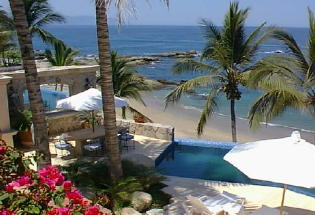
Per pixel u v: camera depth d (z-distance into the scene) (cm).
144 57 7625
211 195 1094
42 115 920
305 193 1120
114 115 1040
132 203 955
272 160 817
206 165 1408
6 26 2580
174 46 12538
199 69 1891
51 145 1440
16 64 2791
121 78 2142
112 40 16250
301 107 1470
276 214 867
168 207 1000
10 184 418
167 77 5388
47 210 380
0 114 1198
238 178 1275
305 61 1459
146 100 3791
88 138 1309
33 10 2853
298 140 856
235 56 1830
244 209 942
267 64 1512
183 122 2966
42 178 412
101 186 1039
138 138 1608
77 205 386
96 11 975
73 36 19950
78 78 1733
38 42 14312
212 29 1859
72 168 1132
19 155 511
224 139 2541
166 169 1354
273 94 1450
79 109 1303
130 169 1132
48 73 1603
